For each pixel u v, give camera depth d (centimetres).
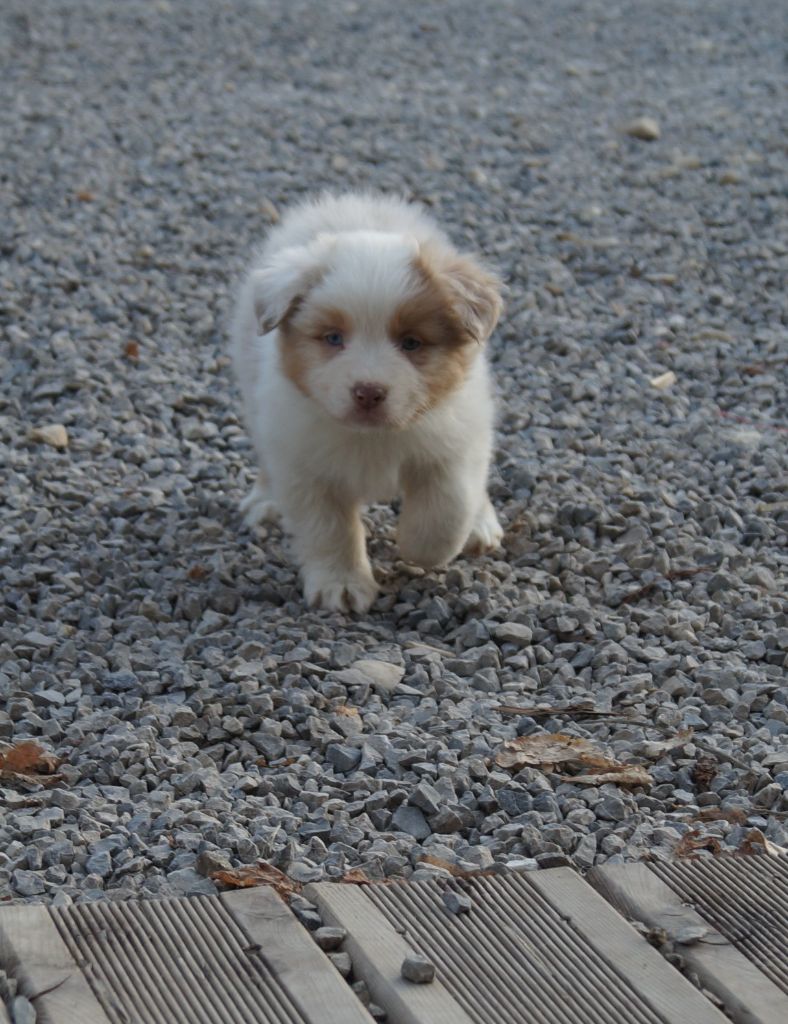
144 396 1088
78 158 1521
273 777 650
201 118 1669
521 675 760
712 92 1848
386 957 493
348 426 750
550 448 1028
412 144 1619
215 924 506
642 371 1160
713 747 679
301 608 835
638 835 604
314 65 1927
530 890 536
